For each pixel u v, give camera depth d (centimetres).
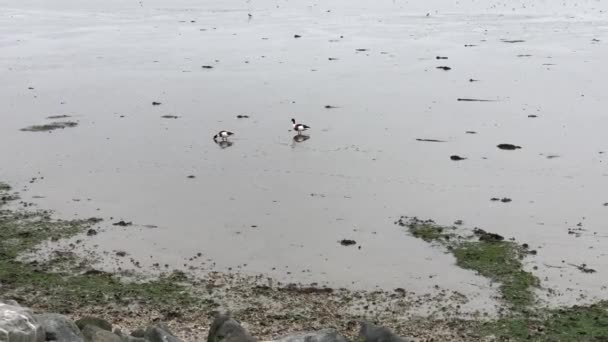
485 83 8412
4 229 4088
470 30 13100
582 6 17112
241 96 7856
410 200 4631
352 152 5709
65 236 4019
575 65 9412
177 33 13362
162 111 7188
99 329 2333
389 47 11250
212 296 3303
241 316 3073
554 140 5994
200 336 2856
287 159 5544
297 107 7300
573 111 6994
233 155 5669
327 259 3759
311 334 2381
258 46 11588
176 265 3678
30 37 12812
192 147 5903
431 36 12406
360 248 3897
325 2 19538
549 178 5034
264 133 6319
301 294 3334
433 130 6356
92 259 3716
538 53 10419
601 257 3734
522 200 4600
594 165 5316
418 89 8144
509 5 17688
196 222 4291
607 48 10681
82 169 5312
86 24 14900
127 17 16300
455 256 3762
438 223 4228
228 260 3753
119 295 3288
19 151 5759
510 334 2933
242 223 4281
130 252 3828
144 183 5016
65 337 2147
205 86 8412
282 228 4197
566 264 3650
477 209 4450
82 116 6975
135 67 9812
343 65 9756
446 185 4903
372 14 16212
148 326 2769
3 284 3359
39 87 8375
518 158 5506
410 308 3186
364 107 7288
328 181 5025
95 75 9200
